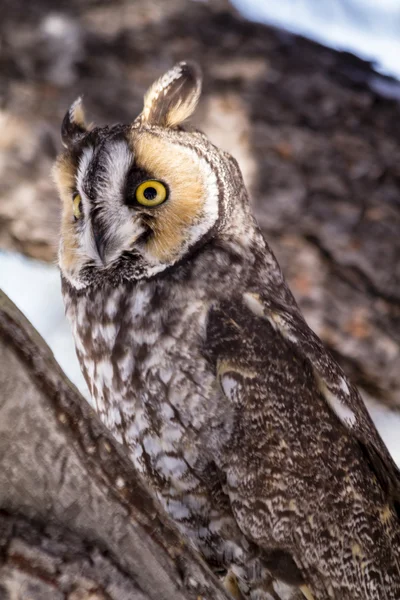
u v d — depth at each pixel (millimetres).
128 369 3352
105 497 3180
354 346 3516
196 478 3340
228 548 3342
